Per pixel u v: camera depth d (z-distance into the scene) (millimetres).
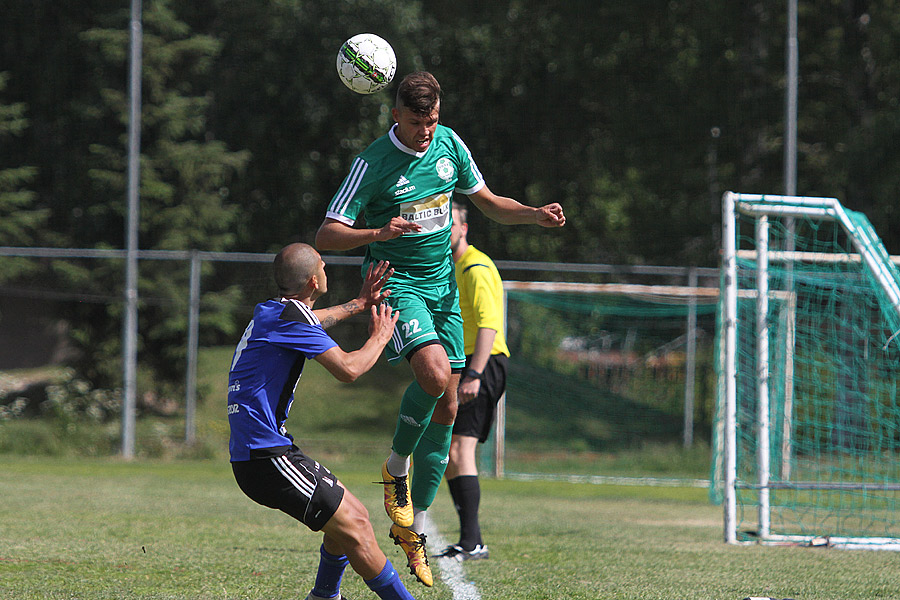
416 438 17391
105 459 57000
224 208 88812
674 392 70750
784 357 39531
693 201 100562
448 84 116188
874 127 82125
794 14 61875
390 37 102125
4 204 84438
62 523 26203
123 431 58031
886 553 24672
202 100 87812
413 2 105125
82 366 80625
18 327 92625
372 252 18531
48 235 86562
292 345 13883
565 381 71812
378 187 17656
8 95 92688
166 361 79688
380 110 103500
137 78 59281
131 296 58688
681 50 104250
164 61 85438
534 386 71562
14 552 20844
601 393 71250
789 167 62000
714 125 97188
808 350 48875
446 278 18641
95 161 86125
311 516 13797
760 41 94125
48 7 90812
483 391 22922
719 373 38062
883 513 35906
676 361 72500
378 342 14555
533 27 113000
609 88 106125
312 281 14664
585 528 29484
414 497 19719
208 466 54438
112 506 31188
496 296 22781
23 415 74875
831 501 38938
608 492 46719
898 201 82188
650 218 101500
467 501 22281
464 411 22812
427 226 18016
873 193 83438
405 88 17156
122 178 83938
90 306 80312
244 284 91438
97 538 23344
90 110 86188
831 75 93812
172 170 85562
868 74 91062
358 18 100812
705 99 96562
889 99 89938
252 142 102438
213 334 85562
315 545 23219
